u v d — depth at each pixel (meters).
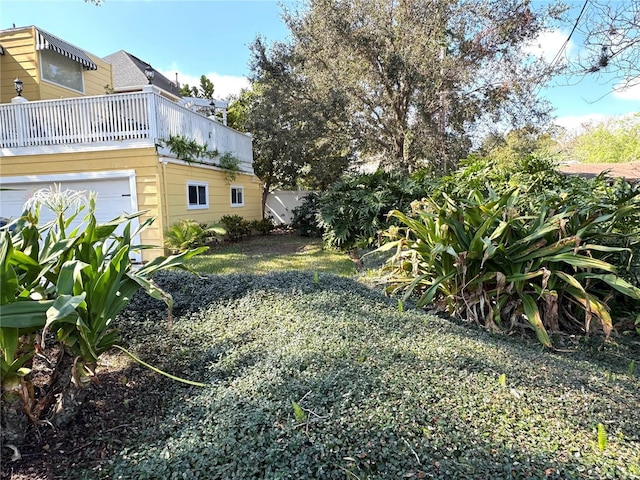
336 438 1.52
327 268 6.52
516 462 1.41
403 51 9.90
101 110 7.47
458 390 1.88
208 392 2.02
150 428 1.82
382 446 1.49
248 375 2.12
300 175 14.12
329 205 7.95
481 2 9.79
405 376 1.98
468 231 3.39
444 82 10.27
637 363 2.73
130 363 2.46
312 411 1.69
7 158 7.71
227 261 7.29
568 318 3.37
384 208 7.15
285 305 3.13
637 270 3.23
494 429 1.59
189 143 8.48
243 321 2.93
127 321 3.05
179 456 1.53
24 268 1.88
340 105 10.84
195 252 2.48
